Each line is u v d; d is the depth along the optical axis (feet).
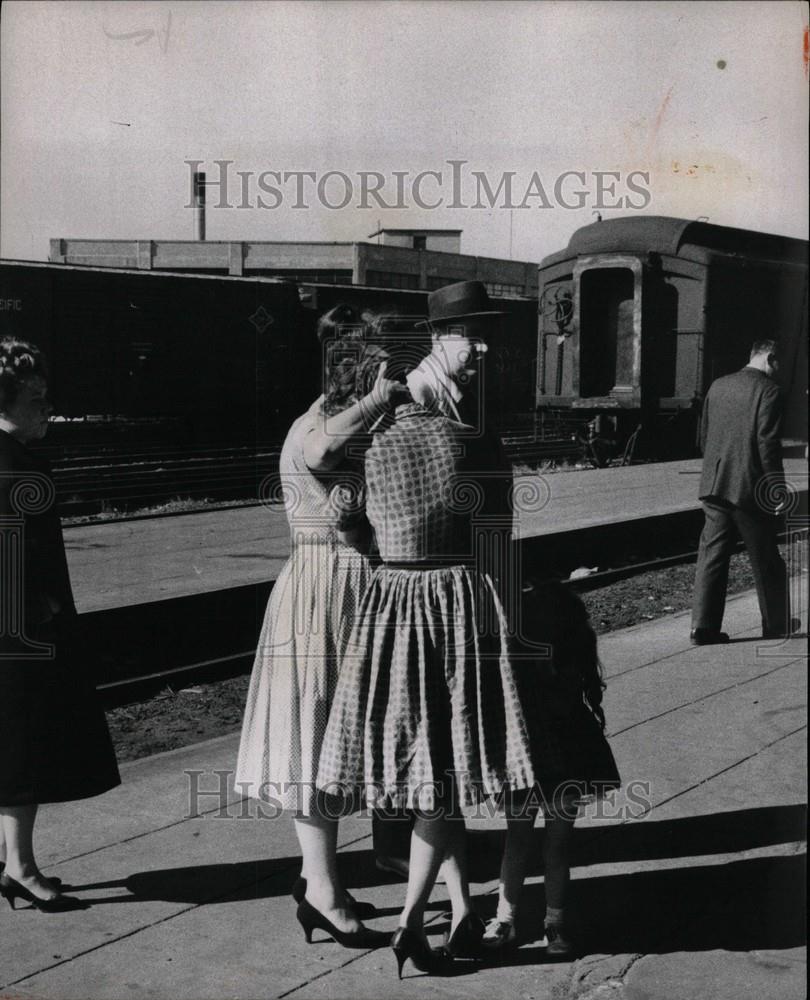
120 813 13.17
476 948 10.07
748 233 34.47
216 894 11.22
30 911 10.94
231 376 40.83
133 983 9.61
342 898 10.40
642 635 20.75
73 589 25.63
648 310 35.42
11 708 10.57
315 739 10.21
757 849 11.86
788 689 17.07
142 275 40.81
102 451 40.73
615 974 9.75
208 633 22.36
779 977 9.59
